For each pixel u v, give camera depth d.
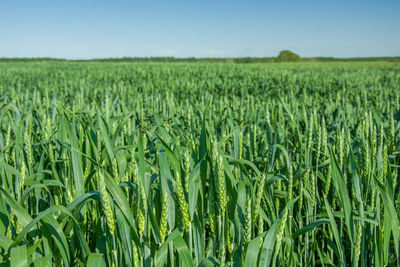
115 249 1.67
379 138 2.71
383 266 1.97
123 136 3.53
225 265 1.75
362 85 17.34
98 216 2.18
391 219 1.88
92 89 13.50
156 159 3.16
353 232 1.97
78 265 2.02
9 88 13.59
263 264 1.69
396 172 3.12
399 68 38.03
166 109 7.05
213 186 1.90
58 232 1.68
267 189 2.29
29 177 2.17
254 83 17.89
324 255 2.73
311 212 2.48
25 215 1.69
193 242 1.99
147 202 1.78
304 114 3.15
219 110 7.25
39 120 4.62
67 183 2.35
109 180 1.65
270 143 3.47
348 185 2.89
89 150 2.32
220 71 27.11
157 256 1.67
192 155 2.02
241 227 1.91
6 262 1.56
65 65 41.19
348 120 5.64
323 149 2.95
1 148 3.41
